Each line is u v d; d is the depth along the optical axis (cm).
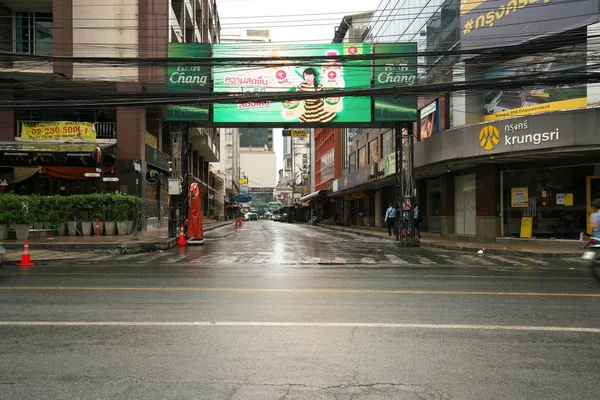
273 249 1936
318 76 2002
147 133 2881
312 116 2031
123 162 2609
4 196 2014
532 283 1001
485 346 543
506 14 1961
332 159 5784
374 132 3778
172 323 641
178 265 1370
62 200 2206
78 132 2569
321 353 517
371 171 3297
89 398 404
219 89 1975
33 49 2716
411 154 2100
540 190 2008
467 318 671
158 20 2628
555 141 1727
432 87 1600
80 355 511
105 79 2530
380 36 3341
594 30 1686
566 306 755
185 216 2178
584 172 1880
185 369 469
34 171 2669
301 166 10181
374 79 2005
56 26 2577
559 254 1608
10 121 2673
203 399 401
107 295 841
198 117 2016
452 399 401
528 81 1520
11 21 2727
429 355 511
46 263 1440
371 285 963
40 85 2553
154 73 2570
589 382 439
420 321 653
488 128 1942
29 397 406
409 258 1581
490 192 2152
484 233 2169
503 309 730
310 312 706
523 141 1816
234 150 10162
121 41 2603
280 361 492
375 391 416
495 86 1555
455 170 2486
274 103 2028
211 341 559
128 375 454
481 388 424
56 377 450
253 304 763
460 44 2138
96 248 1802
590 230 1845
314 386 427
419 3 2714
